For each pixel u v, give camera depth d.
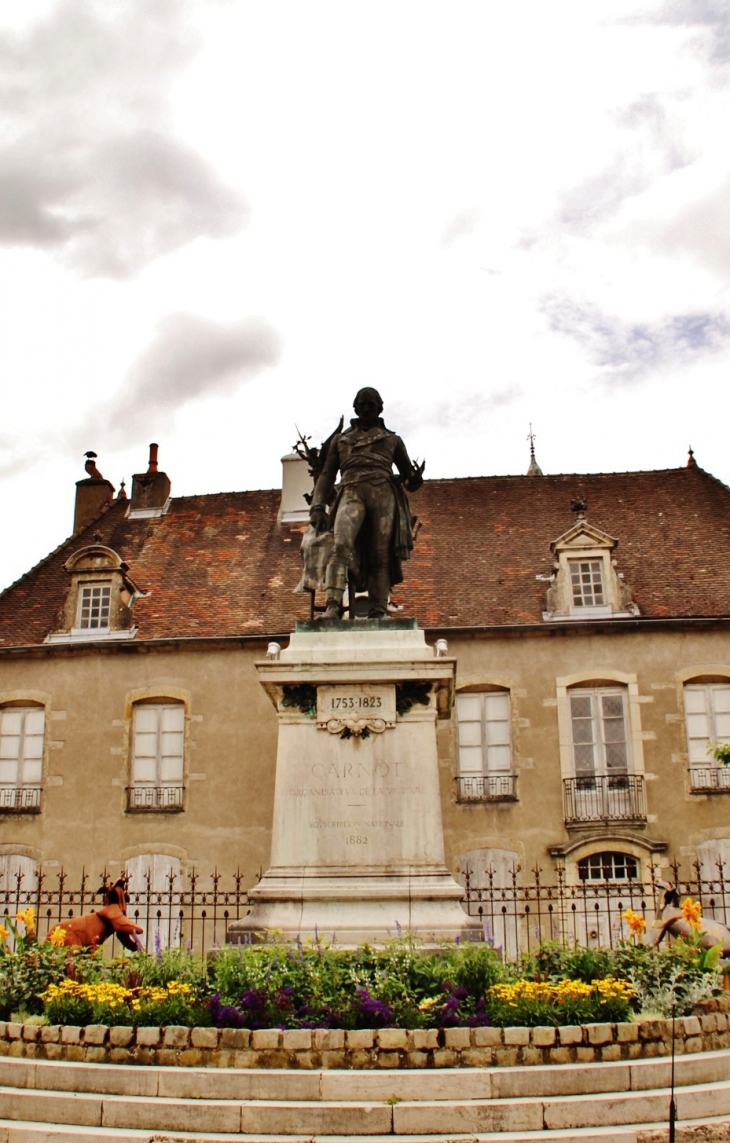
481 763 24.03
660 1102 6.82
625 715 24.02
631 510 28.59
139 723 25.00
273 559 27.73
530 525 28.31
